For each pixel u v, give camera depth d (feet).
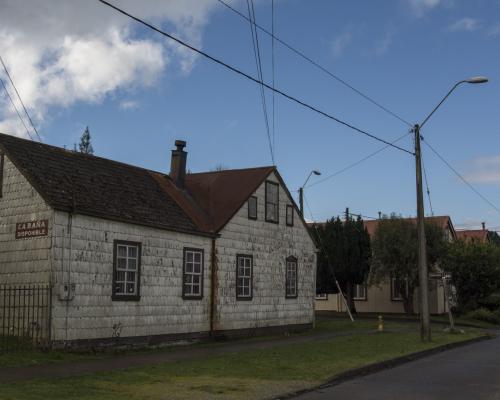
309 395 37.09
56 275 53.06
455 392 38.24
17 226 55.62
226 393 35.24
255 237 81.87
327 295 152.76
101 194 60.95
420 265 74.69
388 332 87.10
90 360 49.44
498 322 130.72
